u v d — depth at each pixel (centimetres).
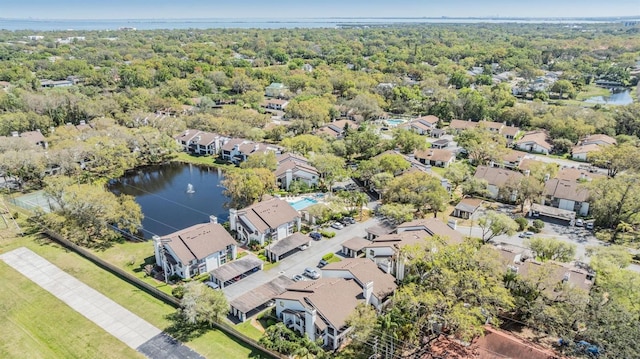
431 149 12812
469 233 8200
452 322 5012
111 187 10906
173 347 5350
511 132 14412
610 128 13850
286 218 8100
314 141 12381
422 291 5359
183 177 11675
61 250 7675
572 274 6028
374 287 5881
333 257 7419
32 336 5566
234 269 6794
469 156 12656
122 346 5366
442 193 8612
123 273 6862
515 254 6619
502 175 10156
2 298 6306
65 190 8100
